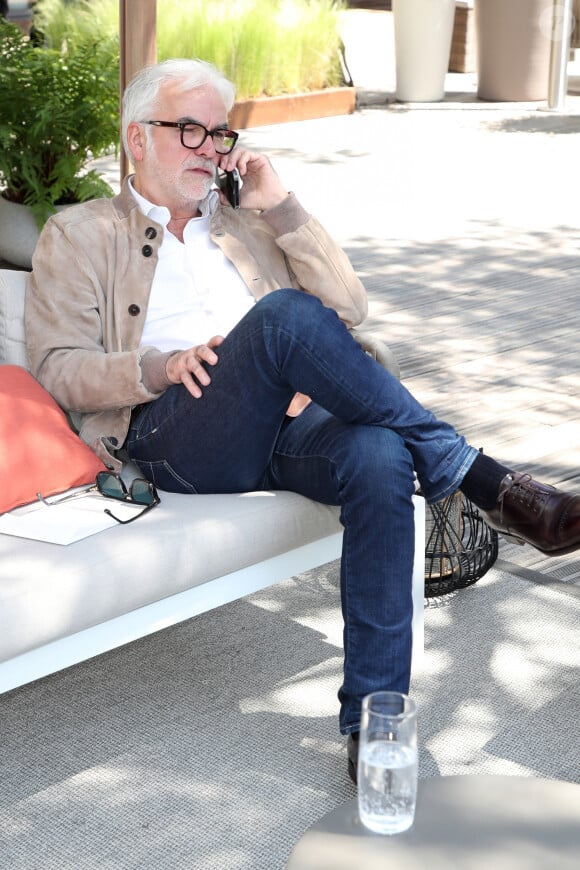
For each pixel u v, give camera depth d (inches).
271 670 103.0
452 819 61.1
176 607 89.7
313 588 118.0
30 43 217.9
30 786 87.3
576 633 109.0
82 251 102.0
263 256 108.2
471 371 177.6
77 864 79.1
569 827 60.7
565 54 390.9
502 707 97.3
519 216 272.4
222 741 92.8
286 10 378.0
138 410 100.7
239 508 92.7
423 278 225.3
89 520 89.4
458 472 92.6
